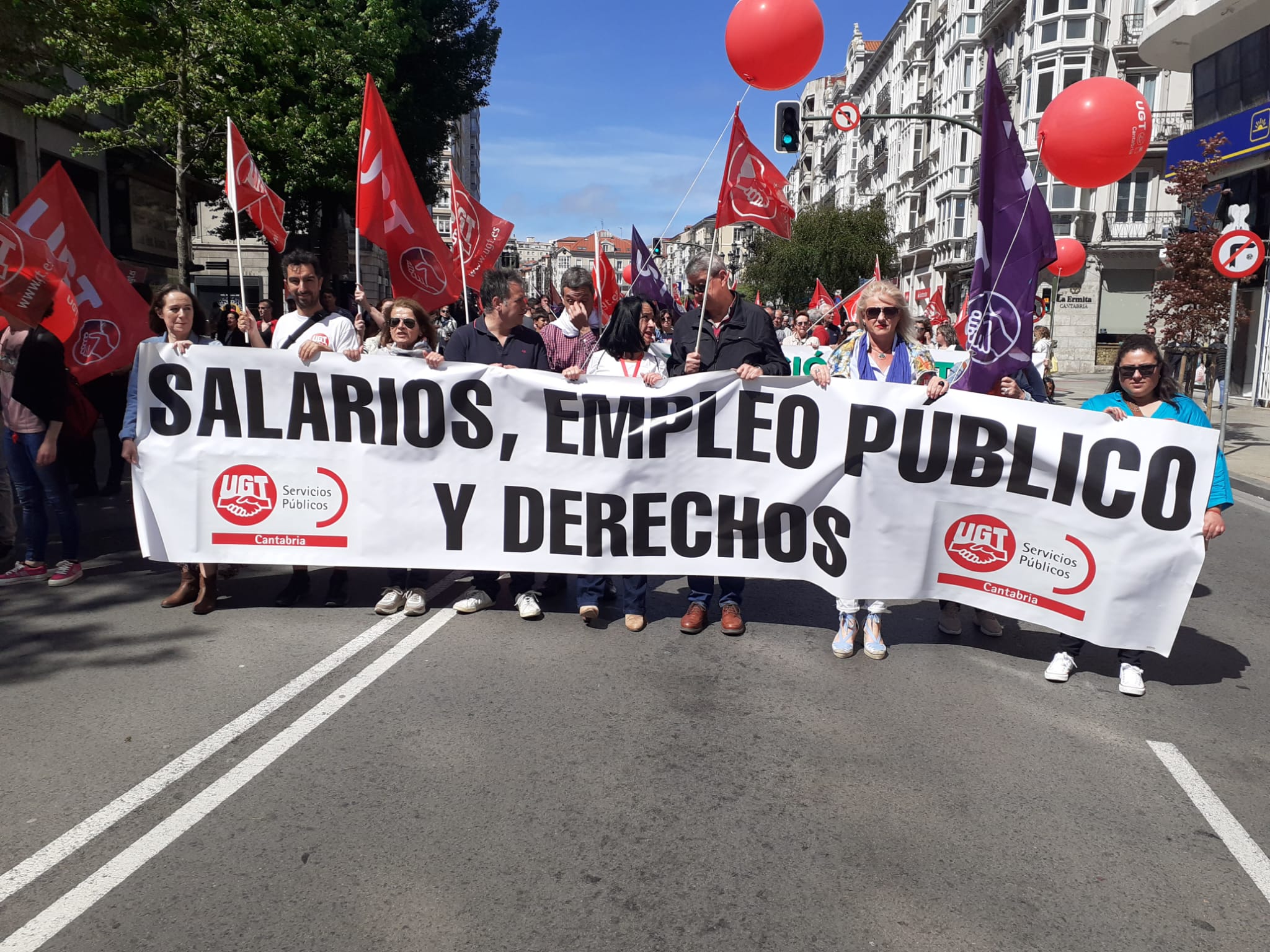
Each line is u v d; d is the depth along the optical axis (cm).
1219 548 801
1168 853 308
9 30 1047
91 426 601
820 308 1755
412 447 524
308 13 1833
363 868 288
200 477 523
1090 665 490
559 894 277
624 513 519
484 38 2598
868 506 486
